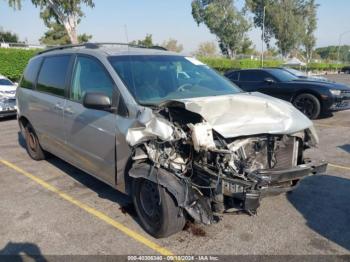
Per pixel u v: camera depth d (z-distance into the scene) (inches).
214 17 2316.7
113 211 161.2
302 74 481.4
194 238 136.9
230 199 122.6
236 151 124.2
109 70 152.7
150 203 137.9
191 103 127.6
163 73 162.2
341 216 154.4
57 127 189.8
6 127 372.8
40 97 207.0
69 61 185.0
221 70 1581.0
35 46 1284.4
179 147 129.4
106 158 152.6
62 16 1086.4
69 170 219.9
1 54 811.4
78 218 154.9
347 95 395.5
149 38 1549.0
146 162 135.9
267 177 118.8
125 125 138.1
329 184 191.5
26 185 195.6
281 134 129.5
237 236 138.1
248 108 135.9
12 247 133.0
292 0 2566.4
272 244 132.5
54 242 135.9
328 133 325.4
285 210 160.1
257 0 2561.5
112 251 129.5
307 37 2719.0
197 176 127.3
